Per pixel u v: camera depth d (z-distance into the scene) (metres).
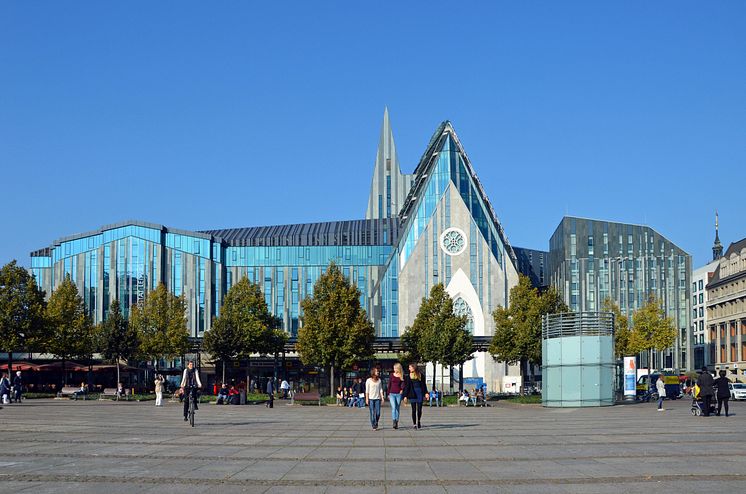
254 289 94.94
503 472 18.41
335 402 74.44
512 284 139.38
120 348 89.81
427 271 139.88
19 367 91.69
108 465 19.62
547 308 86.69
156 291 99.00
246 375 109.00
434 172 143.00
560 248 165.12
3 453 22.36
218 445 25.36
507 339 89.75
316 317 84.44
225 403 73.00
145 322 97.75
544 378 64.88
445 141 143.12
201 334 145.25
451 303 90.31
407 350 99.31
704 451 22.58
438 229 140.75
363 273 152.38
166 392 95.81
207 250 147.25
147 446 24.70
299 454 22.64
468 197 141.75
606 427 34.16
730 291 137.75
